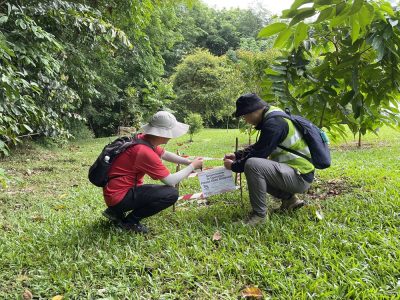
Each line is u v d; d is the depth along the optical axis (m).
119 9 9.52
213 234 3.34
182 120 24.03
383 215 3.43
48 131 7.42
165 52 29.19
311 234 3.17
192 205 4.44
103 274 2.82
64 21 7.18
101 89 18.59
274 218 3.55
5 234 3.74
